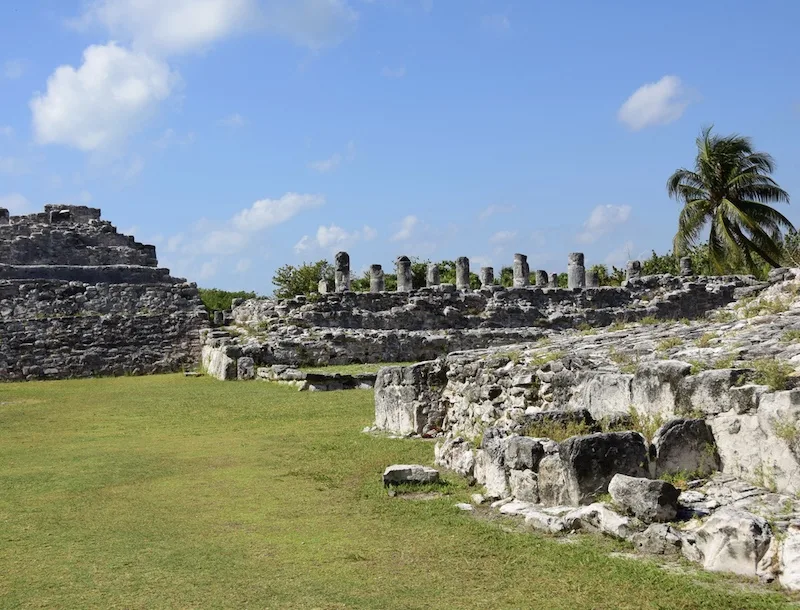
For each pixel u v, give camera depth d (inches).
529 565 307.0
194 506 426.9
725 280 1894.7
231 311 1526.8
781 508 311.7
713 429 369.4
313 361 1294.3
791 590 264.8
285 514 405.4
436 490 437.7
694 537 301.4
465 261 1720.0
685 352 491.5
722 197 1971.0
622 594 273.0
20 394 1040.2
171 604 281.0
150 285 1505.9
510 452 396.5
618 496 333.1
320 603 278.4
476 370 578.2
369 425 711.7
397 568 314.5
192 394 987.3
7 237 1721.2
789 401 333.1
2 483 494.9
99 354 1333.7
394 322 1525.6
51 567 324.8
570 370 496.7
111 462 561.6
